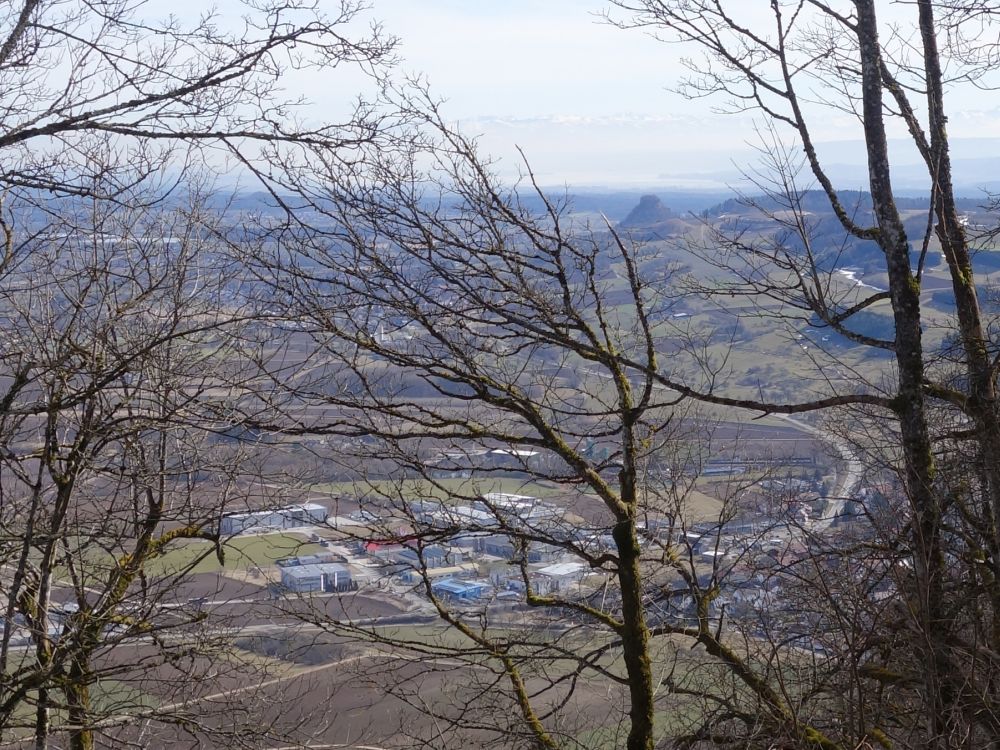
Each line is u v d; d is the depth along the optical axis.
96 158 5.99
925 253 6.98
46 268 7.24
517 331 6.92
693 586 7.43
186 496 8.36
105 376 6.41
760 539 7.55
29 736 7.89
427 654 7.77
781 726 6.01
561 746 7.88
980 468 7.62
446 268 6.83
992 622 7.12
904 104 8.09
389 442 7.23
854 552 6.74
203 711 8.08
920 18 8.12
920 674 6.04
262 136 5.50
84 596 7.75
